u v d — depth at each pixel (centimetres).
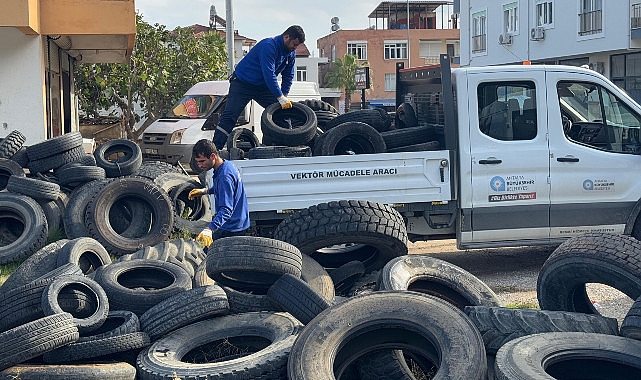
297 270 550
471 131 791
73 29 1323
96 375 466
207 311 535
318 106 898
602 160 808
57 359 487
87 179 979
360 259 714
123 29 1342
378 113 841
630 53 3222
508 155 793
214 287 548
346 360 461
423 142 809
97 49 1677
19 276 649
